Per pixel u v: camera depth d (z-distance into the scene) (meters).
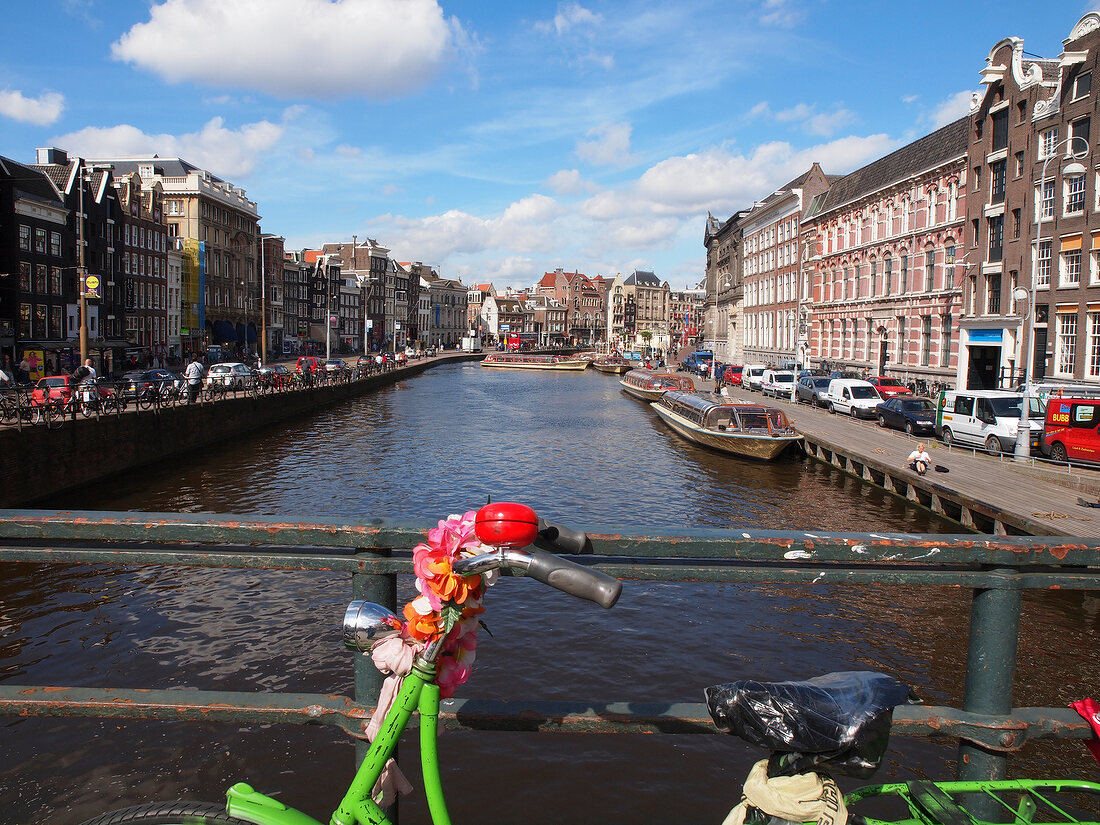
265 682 9.70
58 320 43.62
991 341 32.97
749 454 27.95
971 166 34.66
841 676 1.97
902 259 41.78
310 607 12.05
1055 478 18.86
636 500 20.89
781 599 12.63
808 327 54.84
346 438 33.03
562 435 35.34
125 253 53.72
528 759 7.79
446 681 1.80
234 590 12.70
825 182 56.78
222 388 32.91
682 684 9.71
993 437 23.23
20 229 40.41
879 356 44.06
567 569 1.56
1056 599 12.67
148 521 2.10
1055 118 28.72
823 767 1.83
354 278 116.12
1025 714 2.15
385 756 1.78
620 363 92.94
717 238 89.75
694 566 2.08
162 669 9.98
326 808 7.05
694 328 154.62
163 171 68.19
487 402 53.47
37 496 18.97
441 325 160.00
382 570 2.03
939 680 9.95
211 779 7.38
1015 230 31.58
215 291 70.94
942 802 2.03
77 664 10.07
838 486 23.25
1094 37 26.94
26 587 12.66
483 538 1.65
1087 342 27.27
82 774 7.39
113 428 22.91
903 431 29.23
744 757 7.91
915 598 12.77
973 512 17.12
